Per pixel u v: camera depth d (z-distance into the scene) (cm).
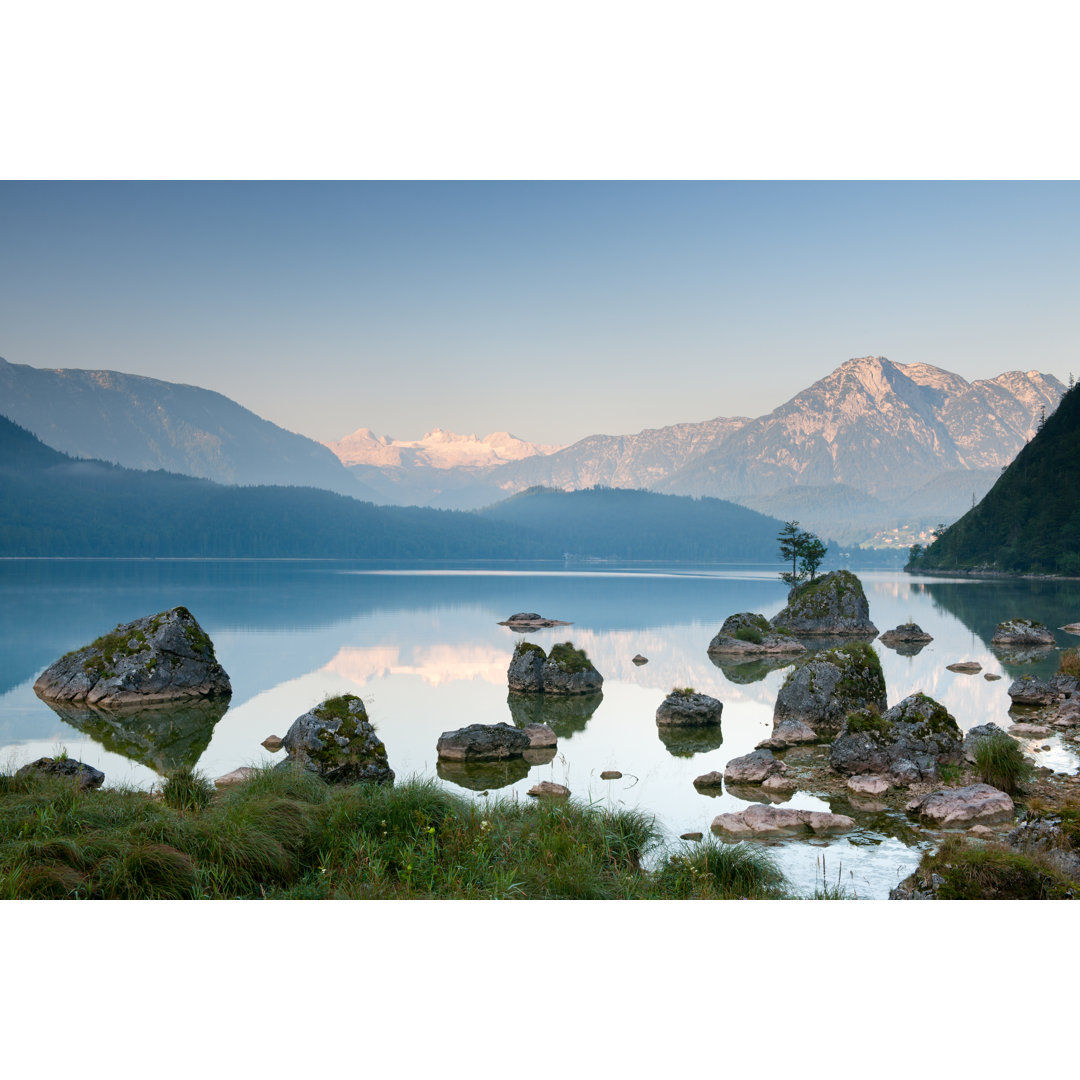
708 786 1805
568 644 3359
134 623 3178
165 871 1004
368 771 1877
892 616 7181
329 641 5069
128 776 1948
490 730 2138
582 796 1728
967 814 1479
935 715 1908
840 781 1803
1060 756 1950
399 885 1060
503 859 1138
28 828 1123
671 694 2680
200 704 2966
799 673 2553
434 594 10644
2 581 12612
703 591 11869
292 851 1141
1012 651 4553
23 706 2902
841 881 1170
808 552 11538
